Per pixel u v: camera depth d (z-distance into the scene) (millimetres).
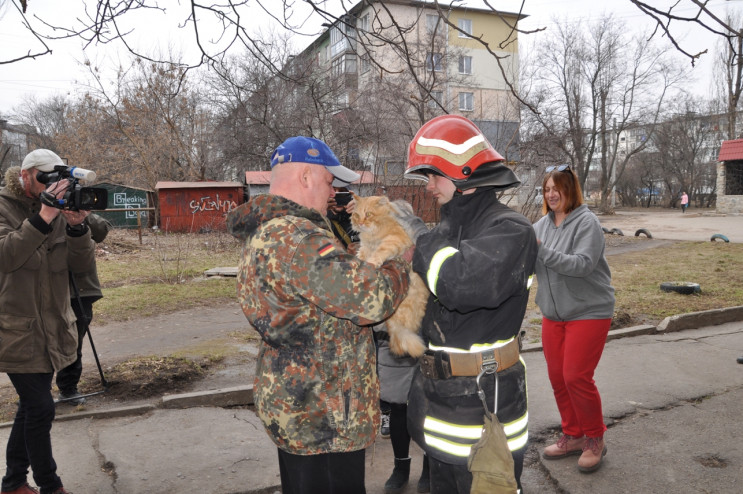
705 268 11836
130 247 15555
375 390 2062
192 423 4430
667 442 4102
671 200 50938
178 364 5594
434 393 2061
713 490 3453
